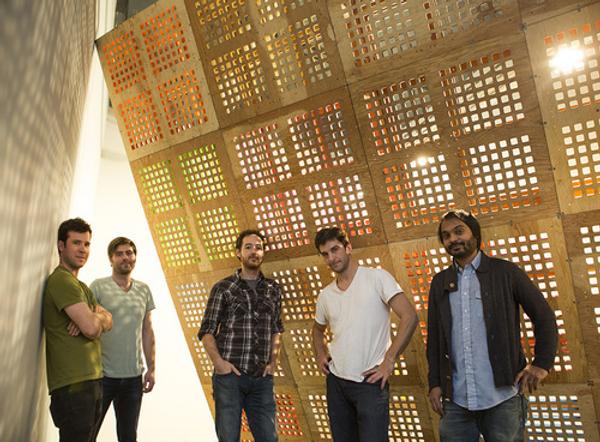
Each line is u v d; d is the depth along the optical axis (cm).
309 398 433
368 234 369
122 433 382
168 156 441
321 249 326
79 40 307
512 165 314
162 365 710
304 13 352
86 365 296
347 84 351
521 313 334
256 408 364
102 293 382
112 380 372
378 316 319
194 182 434
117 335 378
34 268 245
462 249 269
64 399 288
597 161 293
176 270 466
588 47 282
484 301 265
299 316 415
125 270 390
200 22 392
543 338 257
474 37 307
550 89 295
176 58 411
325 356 344
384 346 318
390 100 341
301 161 381
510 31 297
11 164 165
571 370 320
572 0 280
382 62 336
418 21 321
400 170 349
